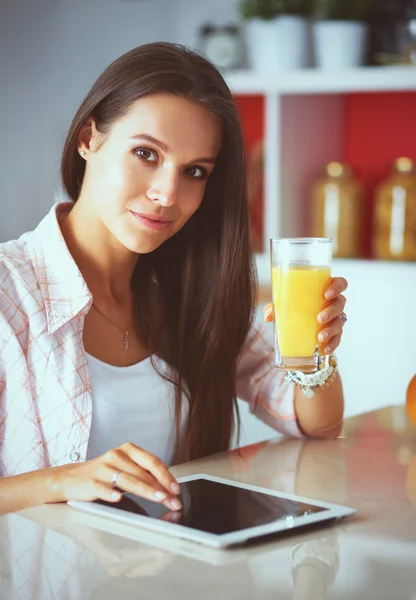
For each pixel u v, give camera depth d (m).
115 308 1.61
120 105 1.41
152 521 1.02
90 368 1.53
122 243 1.47
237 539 0.97
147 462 1.12
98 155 1.46
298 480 1.25
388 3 2.95
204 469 1.31
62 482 1.13
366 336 2.98
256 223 3.28
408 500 1.16
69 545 0.97
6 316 1.43
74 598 0.83
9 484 1.15
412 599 0.85
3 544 0.97
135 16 3.68
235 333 1.67
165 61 1.41
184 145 1.41
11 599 0.83
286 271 1.33
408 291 2.88
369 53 2.97
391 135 3.29
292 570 0.91
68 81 3.82
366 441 1.50
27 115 3.89
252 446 1.47
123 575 0.89
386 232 3.00
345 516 1.09
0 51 3.88
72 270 1.46
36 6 3.83
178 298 1.66
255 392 1.72
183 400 1.65
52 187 3.86
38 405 1.44
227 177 1.61
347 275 3.00
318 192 3.12
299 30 3.02
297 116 3.13
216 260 1.66
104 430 1.53
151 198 1.43
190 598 0.83
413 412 1.49
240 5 3.15
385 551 0.97
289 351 1.35
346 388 3.05
